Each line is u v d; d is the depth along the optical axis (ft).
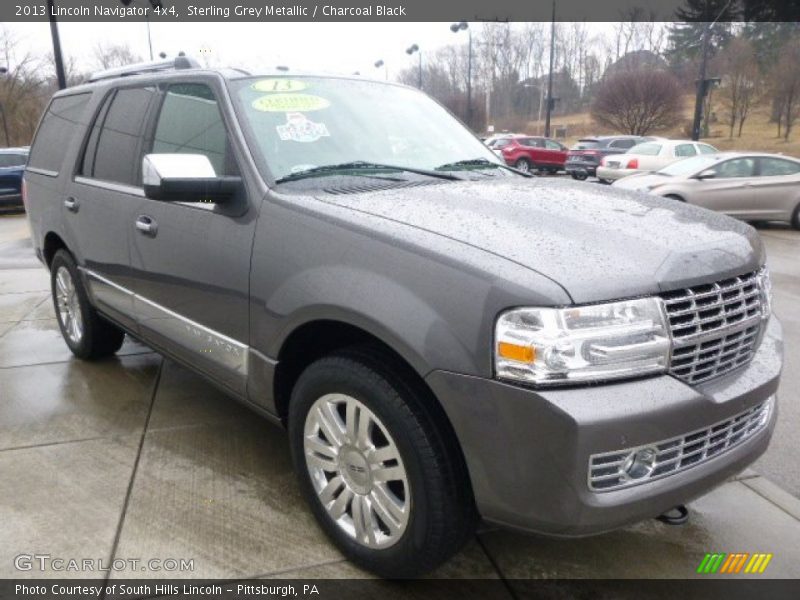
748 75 133.90
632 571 8.45
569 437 6.19
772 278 26.35
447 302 6.73
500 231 7.36
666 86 127.03
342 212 8.06
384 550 7.79
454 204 8.39
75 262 14.25
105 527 9.03
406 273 7.10
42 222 15.21
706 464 7.22
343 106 11.01
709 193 39.55
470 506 7.27
